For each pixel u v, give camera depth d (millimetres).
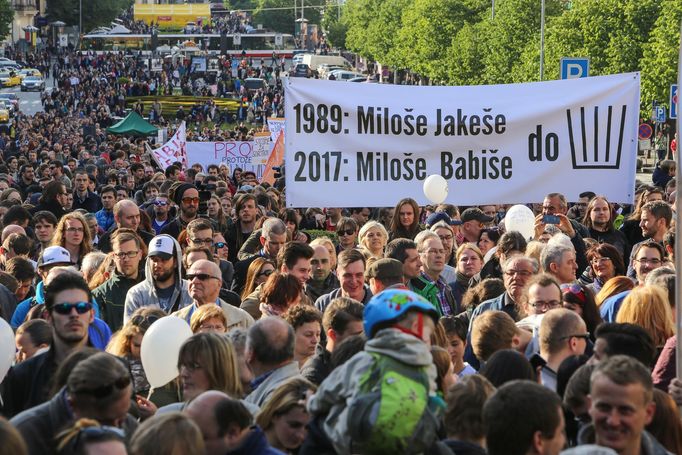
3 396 9094
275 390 7859
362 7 144250
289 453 7777
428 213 19781
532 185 16344
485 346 9352
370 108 15977
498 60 69562
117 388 7250
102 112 89250
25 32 167875
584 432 7148
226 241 17844
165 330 9031
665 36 51250
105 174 32812
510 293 11617
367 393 6508
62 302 9055
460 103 16141
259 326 8578
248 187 23047
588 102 16281
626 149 16422
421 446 6539
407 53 101312
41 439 7324
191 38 195375
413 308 6656
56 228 15914
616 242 16609
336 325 9094
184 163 36906
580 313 10719
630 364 6770
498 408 6582
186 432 6469
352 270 11914
